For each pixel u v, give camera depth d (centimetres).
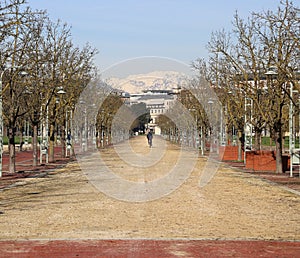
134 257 1180
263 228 1577
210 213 1866
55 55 4550
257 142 4038
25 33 3709
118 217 1761
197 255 1209
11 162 3575
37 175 3428
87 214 1820
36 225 1596
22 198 2267
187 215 1816
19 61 3334
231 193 2503
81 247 1282
